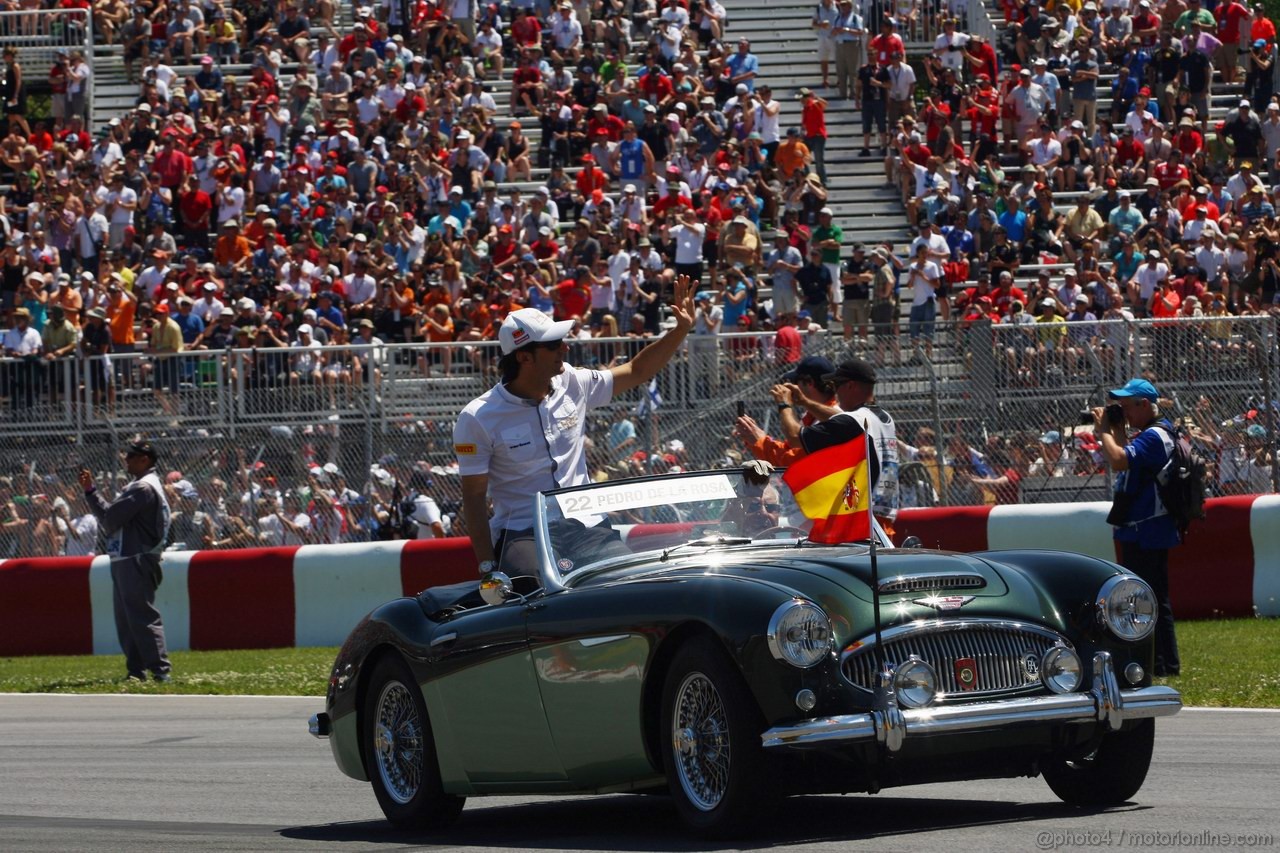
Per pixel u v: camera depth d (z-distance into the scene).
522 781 17.48
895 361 41.38
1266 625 34.28
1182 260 58.72
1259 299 57.91
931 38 78.31
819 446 19.52
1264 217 61.91
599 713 16.39
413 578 40.94
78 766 24.64
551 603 17.03
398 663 18.80
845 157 70.88
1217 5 78.19
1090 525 36.62
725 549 17.64
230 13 81.19
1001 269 60.28
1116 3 75.75
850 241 66.44
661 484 18.34
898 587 15.66
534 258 60.56
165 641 41.09
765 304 59.59
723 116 70.19
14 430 46.22
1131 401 27.70
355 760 19.41
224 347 56.50
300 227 64.06
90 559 43.50
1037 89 69.25
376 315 57.59
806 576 15.81
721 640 15.16
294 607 41.59
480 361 45.81
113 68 80.88
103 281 61.69
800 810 17.50
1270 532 35.91
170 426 45.59
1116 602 16.11
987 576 16.16
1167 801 17.02
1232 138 69.38
